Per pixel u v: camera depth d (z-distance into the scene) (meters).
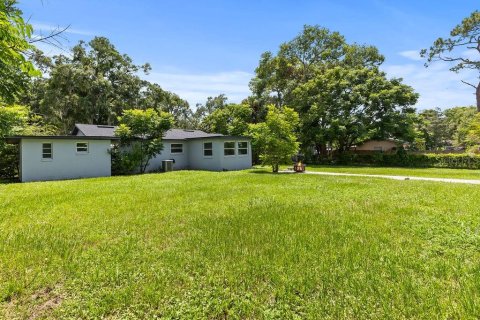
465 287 2.48
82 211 5.80
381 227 4.40
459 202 6.18
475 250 3.39
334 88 24.16
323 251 3.42
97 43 28.98
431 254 3.31
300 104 25.75
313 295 2.46
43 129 18.58
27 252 3.51
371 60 28.81
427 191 7.86
